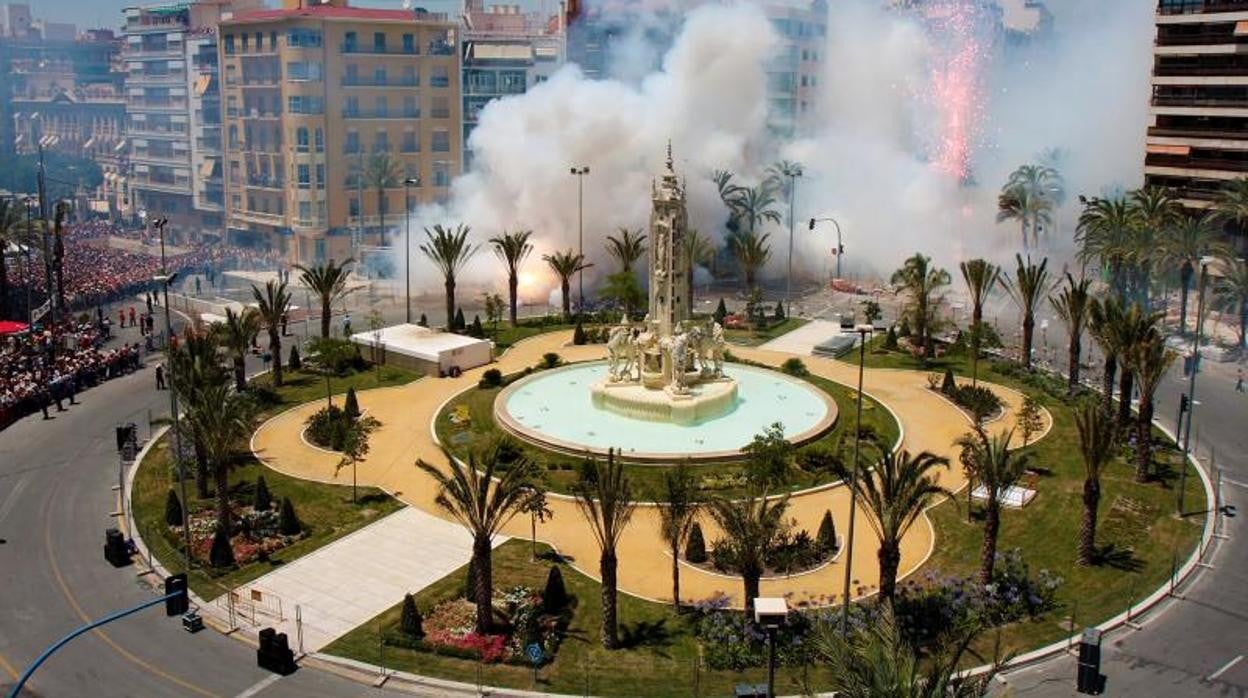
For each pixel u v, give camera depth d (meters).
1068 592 58.28
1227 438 83.25
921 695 35.53
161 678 50.50
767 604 40.62
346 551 63.25
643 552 62.75
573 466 73.19
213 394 65.06
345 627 54.88
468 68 166.38
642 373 84.75
